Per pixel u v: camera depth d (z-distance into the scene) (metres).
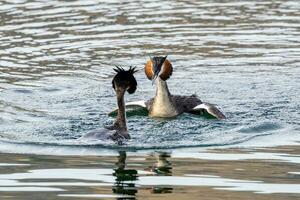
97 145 15.00
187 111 17.67
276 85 19.59
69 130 16.11
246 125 16.53
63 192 12.30
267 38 23.23
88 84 19.73
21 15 25.19
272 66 21.09
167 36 23.38
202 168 13.61
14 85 19.48
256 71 20.70
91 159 14.19
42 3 26.75
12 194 12.21
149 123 16.94
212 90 19.39
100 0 27.19
